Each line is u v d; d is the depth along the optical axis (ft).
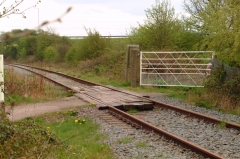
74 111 45.80
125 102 52.29
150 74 75.66
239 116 43.98
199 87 66.90
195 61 78.54
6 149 19.93
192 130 36.19
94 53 134.10
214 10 64.80
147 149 29.01
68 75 105.19
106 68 107.96
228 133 34.63
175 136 31.04
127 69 83.97
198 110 48.34
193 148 28.17
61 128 37.04
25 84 60.95
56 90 68.13
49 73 121.60
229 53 57.41
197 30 99.30
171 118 43.01
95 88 71.97
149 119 42.80
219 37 57.57
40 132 27.09
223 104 49.83
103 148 28.81
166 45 97.91
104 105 49.37
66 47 179.11
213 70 61.21
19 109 48.06
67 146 28.17
